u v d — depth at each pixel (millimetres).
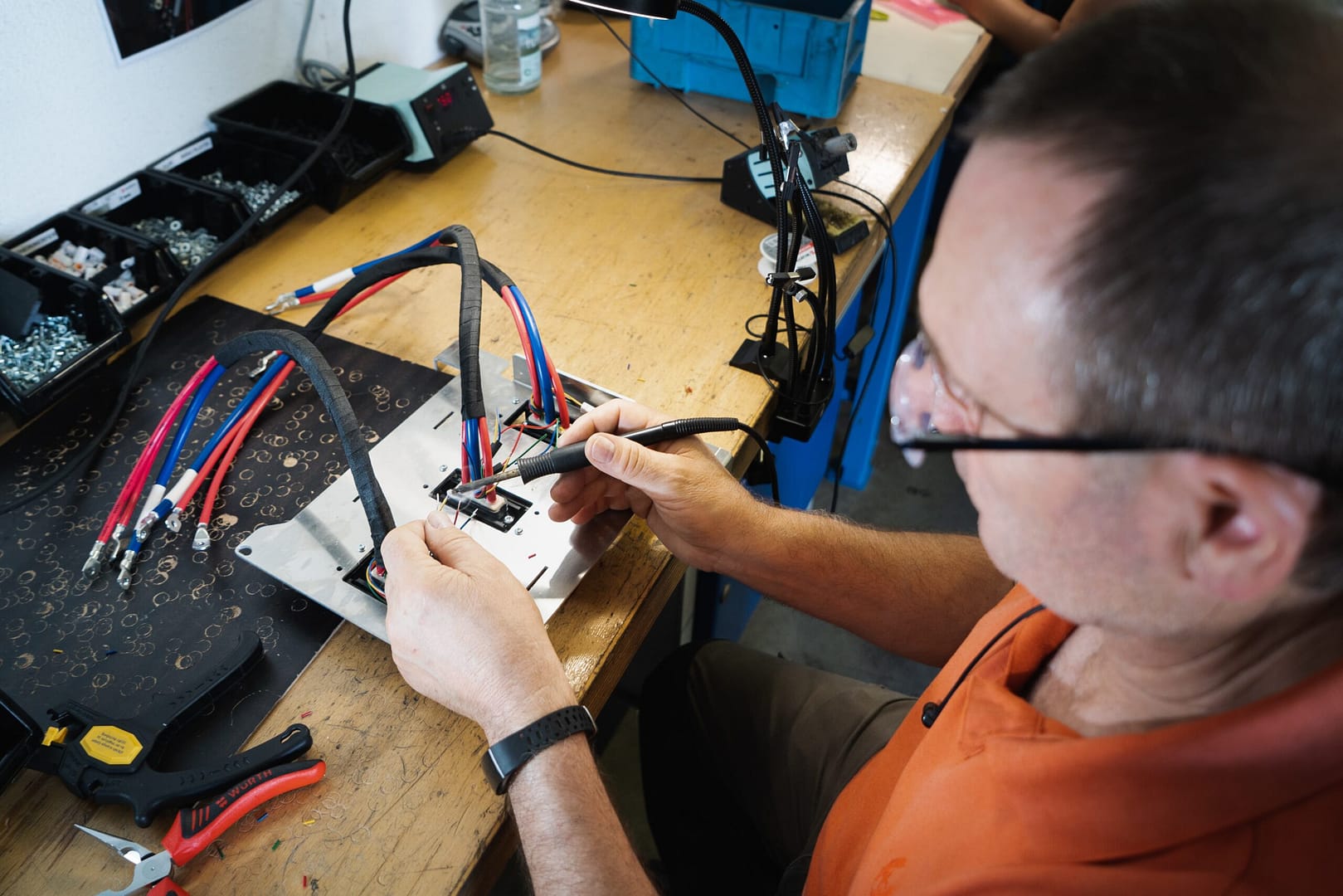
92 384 925
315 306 1028
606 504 814
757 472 1000
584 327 1006
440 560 687
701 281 1078
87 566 755
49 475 838
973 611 843
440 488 823
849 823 709
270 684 694
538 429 874
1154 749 428
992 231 366
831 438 1752
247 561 756
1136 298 323
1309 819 391
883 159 1286
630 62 1453
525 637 631
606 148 1309
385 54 1425
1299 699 394
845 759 923
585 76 1479
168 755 647
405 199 1193
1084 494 393
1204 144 311
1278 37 328
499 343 982
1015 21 1656
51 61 959
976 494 465
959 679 662
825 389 989
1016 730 520
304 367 742
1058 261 343
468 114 1259
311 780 627
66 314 959
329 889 583
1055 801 462
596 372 950
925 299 421
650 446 783
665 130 1351
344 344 983
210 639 719
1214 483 350
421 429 879
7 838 605
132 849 596
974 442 411
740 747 987
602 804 595
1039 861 457
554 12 1626
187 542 789
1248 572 368
